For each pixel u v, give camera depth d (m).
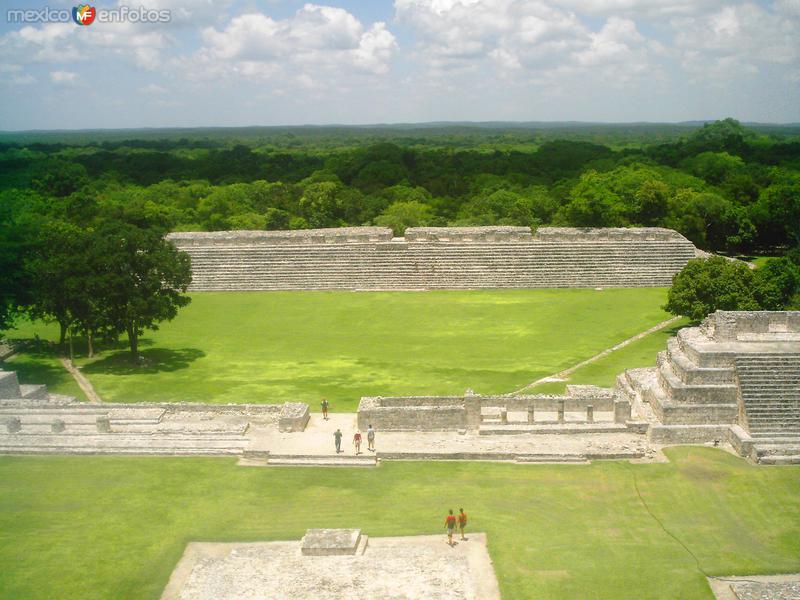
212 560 25.83
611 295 70.44
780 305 53.22
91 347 53.12
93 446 34.84
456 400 37.94
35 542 26.98
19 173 138.00
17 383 42.53
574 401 37.72
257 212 113.12
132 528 27.94
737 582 24.02
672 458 33.12
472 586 24.09
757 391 34.62
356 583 24.31
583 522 28.03
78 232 56.91
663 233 78.19
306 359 51.88
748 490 29.98
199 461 33.75
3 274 50.22
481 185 134.62
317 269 75.88
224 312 66.19
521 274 74.81
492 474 32.12
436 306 67.19
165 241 52.97
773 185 101.69
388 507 29.39
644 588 23.86
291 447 34.59
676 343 40.97
